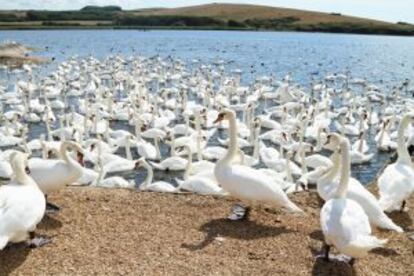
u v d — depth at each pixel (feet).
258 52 275.59
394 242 34.19
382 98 127.54
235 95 128.47
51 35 395.75
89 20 578.25
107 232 33.86
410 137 63.57
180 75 161.89
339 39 410.31
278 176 54.65
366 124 91.66
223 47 303.48
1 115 96.78
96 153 66.80
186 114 86.63
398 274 30.07
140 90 118.52
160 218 36.22
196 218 36.45
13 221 28.02
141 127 91.40
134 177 63.77
